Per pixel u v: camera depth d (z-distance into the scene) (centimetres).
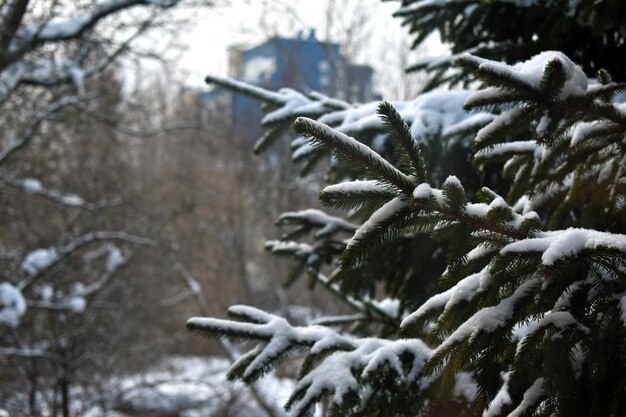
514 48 337
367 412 228
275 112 365
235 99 2761
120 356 1441
